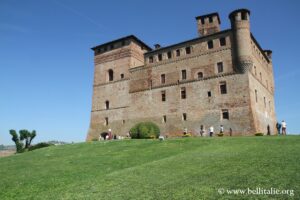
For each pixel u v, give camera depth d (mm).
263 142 28484
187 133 52844
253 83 51188
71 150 39375
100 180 17766
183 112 54719
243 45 49812
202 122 51875
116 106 65062
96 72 70875
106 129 65312
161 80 59500
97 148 38156
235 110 48812
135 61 67000
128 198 13094
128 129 61500
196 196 12172
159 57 61344
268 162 17719
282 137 31812
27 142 79938
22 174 24406
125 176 18062
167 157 25016
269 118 58844
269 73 66500
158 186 14633
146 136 52500
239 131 47469
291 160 17703
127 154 30312
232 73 50562
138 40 68500
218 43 53531
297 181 12906
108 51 69875
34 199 15336
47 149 43906
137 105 61688
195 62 55500
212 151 25484
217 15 60500
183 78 56562
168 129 55750
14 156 41219
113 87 66812
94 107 68875
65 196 14766
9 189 18781
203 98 52906
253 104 48844
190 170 17875
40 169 26328
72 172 22969
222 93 51062
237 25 50781
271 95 65062
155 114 58406
